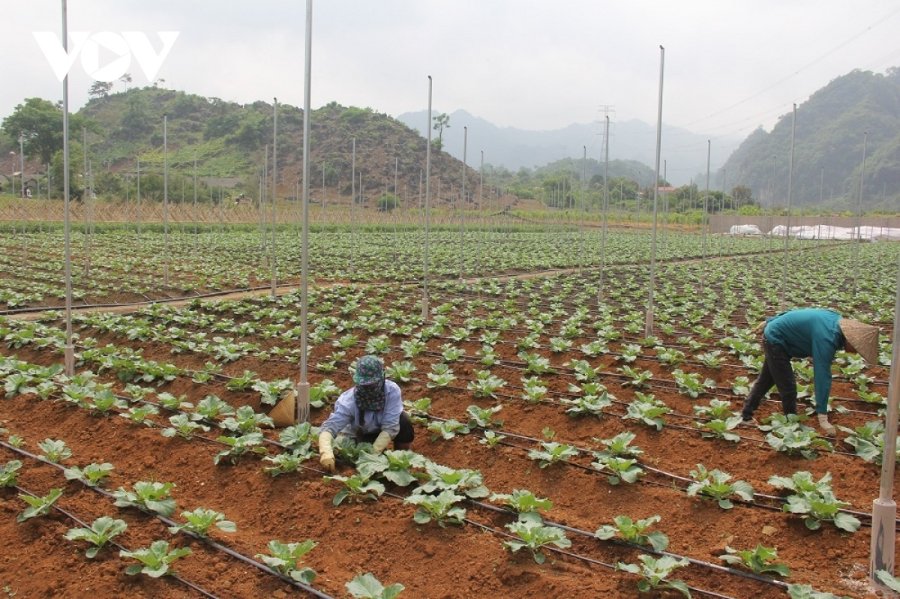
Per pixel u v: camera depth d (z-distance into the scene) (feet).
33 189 187.42
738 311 65.21
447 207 221.87
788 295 74.69
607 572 18.78
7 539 20.42
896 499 23.07
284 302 62.18
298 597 17.78
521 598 17.74
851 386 36.40
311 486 23.39
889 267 109.09
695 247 144.36
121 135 280.10
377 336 50.14
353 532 20.95
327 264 96.58
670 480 25.18
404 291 72.69
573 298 70.90
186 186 194.18
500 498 21.24
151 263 92.68
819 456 25.95
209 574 18.65
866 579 18.45
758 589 17.93
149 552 18.22
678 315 61.72
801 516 21.03
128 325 51.13
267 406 33.99
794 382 29.12
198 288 74.69
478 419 29.68
